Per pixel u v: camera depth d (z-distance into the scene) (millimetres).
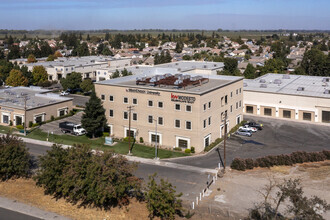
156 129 66562
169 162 58281
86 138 71812
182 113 63188
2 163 48750
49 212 42125
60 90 128000
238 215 39875
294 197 34000
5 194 46906
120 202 41594
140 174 52594
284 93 88000
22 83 125625
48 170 43500
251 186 48062
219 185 48562
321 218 32688
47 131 76688
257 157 60125
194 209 41500
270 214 39656
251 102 93250
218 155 61562
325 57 143000
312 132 75812
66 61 163000
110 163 40281
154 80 69688
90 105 68688
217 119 69438
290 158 57312
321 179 50406
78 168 41094
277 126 81062
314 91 89562
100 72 132125
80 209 42344
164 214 39469
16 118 80438
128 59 179000
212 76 84875
